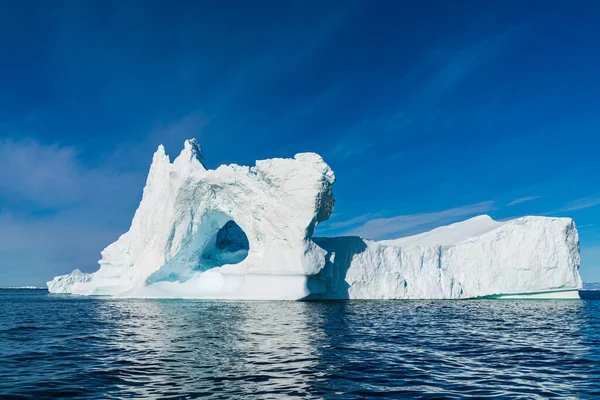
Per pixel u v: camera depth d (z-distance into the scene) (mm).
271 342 15844
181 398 8648
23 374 10766
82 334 18562
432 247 51781
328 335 17875
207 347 14727
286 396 8852
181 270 50312
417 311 31938
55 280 92125
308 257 41531
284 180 41812
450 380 10430
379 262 49219
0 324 23172
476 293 50688
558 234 50281
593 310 35781
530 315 29844
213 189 47281
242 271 47000
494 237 52094
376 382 10125
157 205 55156
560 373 11391
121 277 63812
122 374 10711
